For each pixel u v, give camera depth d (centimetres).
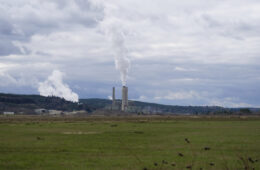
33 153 3338
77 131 6512
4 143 4188
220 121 12250
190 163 2739
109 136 5244
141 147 3806
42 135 5481
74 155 3206
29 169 2564
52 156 3142
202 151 3459
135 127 7919
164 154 3250
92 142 4316
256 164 2669
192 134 5644
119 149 3625
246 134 5606
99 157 3077
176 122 11069
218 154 3244
